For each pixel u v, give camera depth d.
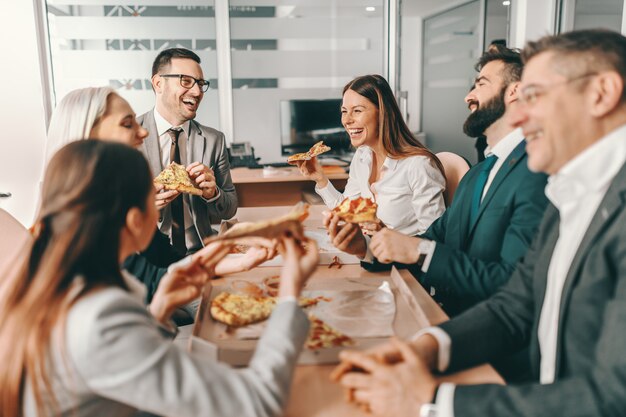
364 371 0.95
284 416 0.88
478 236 1.54
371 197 2.52
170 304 1.14
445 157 2.52
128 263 1.48
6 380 0.78
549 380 1.01
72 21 4.43
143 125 2.51
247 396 0.81
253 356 0.96
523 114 0.95
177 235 2.38
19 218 4.15
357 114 2.34
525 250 1.37
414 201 2.30
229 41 4.81
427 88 5.98
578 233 0.98
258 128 5.07
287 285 0.98
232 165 4.57
